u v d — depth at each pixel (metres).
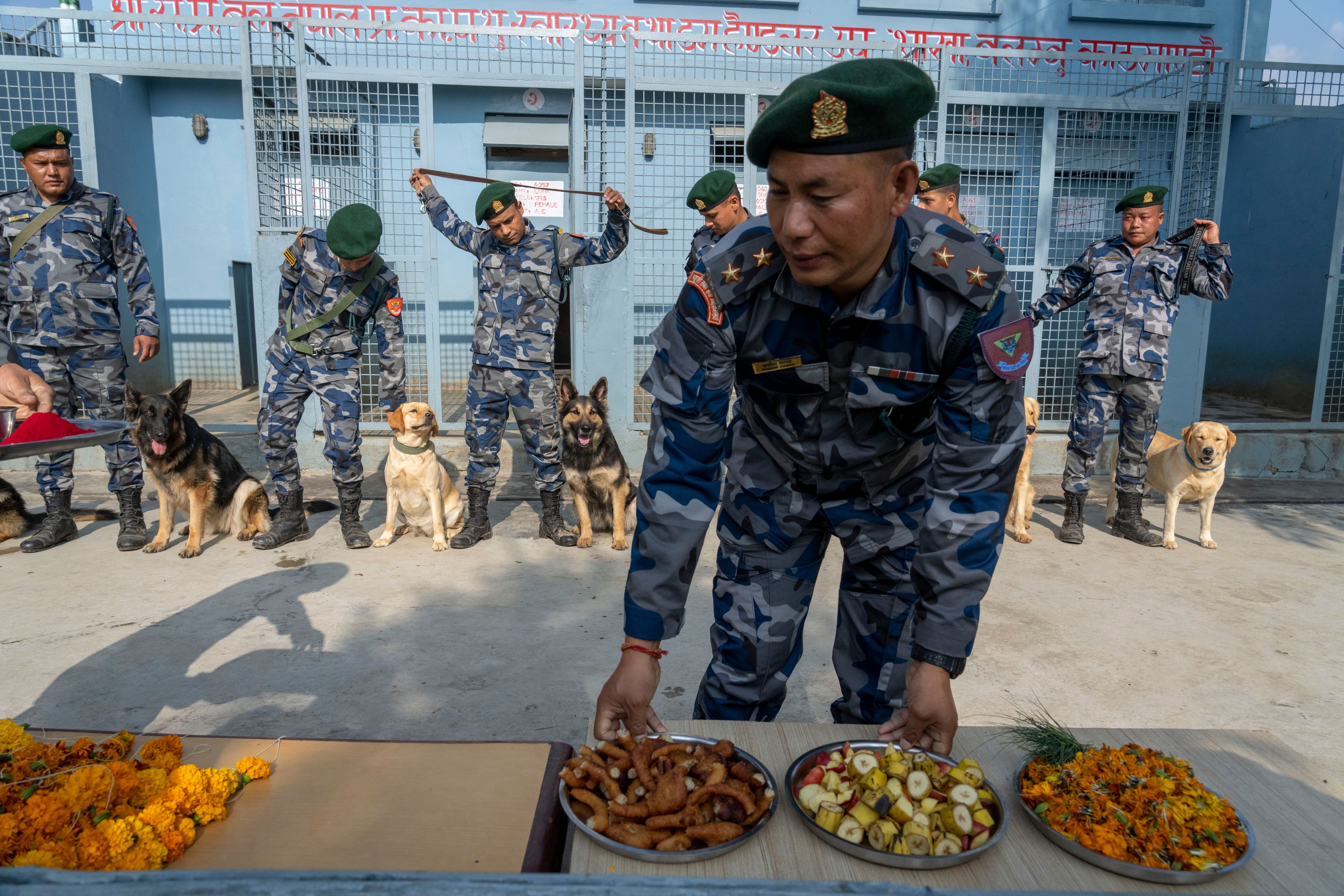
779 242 1.23
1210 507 5.12
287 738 1.70
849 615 1.98
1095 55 8.06
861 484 1.78
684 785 1.39
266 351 4.83
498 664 3.27
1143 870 1.23
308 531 5.11
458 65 8.27
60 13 6.65
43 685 2.98
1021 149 7.70
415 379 8.56
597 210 7.37
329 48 8.12
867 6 8.77
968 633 1.45
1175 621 3.86
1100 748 1.64
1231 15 9.27
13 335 4.48
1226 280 4.90
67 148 4.46
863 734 1.67
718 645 1.99
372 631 3.58
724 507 1.95
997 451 1.44
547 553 4.87
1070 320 8.00
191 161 9.16
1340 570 4.69
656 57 8.27
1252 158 10.24
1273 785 1.51
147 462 4.55
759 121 1.17
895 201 1.23
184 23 6.68
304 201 6.47
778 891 0.80
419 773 1.57
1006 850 1.32
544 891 0.79
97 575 4.26
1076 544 5.20
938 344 1.44
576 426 4.84
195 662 3.21
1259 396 10.08
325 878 0.79
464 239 5.00
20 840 1.29
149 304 4.79
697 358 1.50
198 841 1.37
